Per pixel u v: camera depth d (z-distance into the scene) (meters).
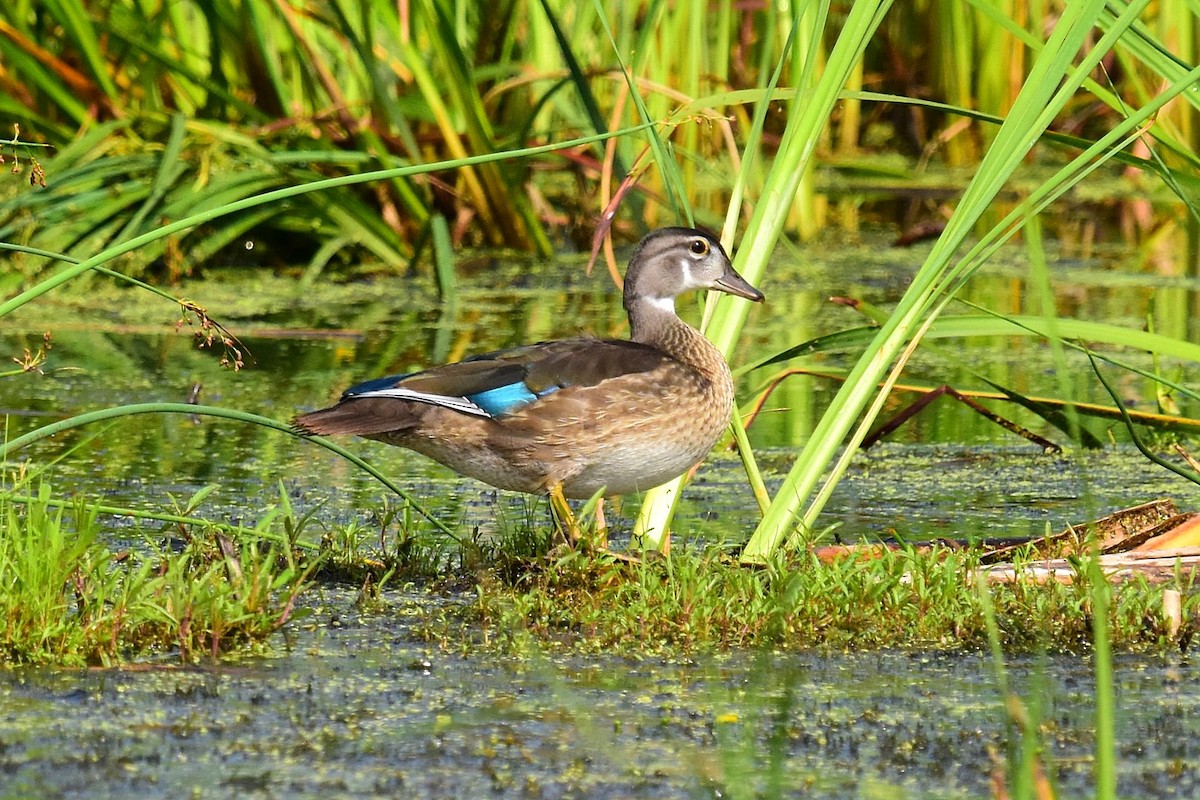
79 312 18.20
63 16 18.72
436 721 7.21
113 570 9.20
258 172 19.08
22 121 18.92
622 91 15.45
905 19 26.77
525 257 21.47
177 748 6.80
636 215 15.77
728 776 6.58
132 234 18.12
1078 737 7.14
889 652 8.39
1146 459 13.20
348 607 9.09
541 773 6.60
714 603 8.57
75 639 7.86
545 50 20.36
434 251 19.09
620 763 6.72
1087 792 6.50
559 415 9.80
